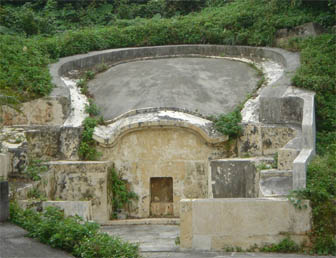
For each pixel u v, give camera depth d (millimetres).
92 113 16734
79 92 18234
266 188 11992
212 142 15266
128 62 21391
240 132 15531
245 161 14180
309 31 20719
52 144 15758
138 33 23219
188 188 15328
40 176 14047
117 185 15336
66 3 27250
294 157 12938
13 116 16250
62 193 14789
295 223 10672
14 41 20281
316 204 10703
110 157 15555
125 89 17906
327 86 16453
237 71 19438
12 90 16359
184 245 10914
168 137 15391
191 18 23922
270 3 22641
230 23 22594
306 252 10578
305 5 22344
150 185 15547
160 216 15367
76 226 10078
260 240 10727
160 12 27438
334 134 15523
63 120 16266
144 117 15516
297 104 15469
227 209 10805
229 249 10758
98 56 21234
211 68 19703
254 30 22047
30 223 10328
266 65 19922
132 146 15438
